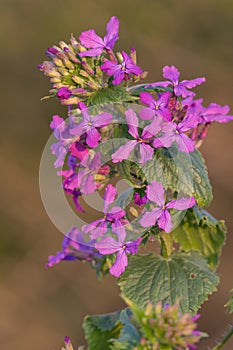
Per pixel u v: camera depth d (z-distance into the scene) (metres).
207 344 1.26
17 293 1.36
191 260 0.64
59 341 1.31
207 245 0.66
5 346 1.30
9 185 1.51
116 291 1.35
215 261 0.66
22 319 1.33
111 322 0.65
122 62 0.61
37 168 1.55
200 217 0.64
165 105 0.60
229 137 1.58
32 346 1.30
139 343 0.55
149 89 0.62
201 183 0.61
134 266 0.63
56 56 0.62
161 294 0.63
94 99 0.61
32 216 1.47
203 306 1.30
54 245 1.44
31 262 1.41
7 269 1.39
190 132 0.64
